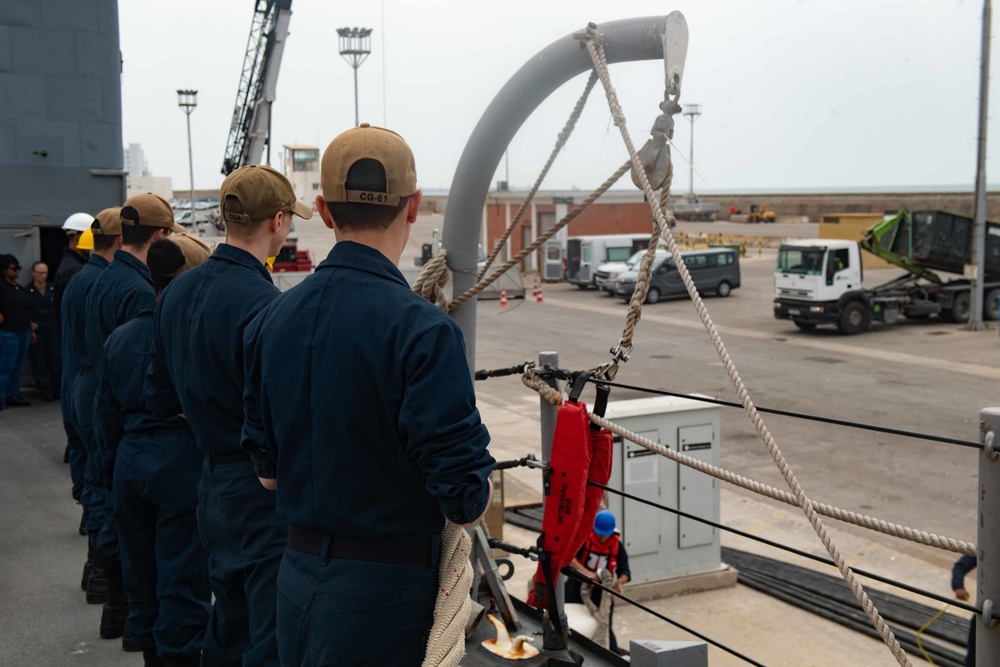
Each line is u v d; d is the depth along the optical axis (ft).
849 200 265.75
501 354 69.67
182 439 11.44
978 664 6.38
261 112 69.87
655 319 89.76
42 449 26.04
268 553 9.02
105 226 15.60
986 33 75.25
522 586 25.54
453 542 6.60
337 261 6.48
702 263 105.09
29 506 20.38
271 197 9.59
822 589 26.94
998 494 6.14
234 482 9.21
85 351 15.29
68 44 34.40
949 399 53.42
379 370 6.08
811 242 81.10
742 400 7.06
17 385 32.58
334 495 6.28
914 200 239.50
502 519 27.73
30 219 34.42
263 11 68.03
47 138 34.45
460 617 6.33
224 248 9.67
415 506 6.34
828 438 44.75
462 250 10.90
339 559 6.38
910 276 87.56
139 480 11.40
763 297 106.32
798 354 69.51
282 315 6.60
